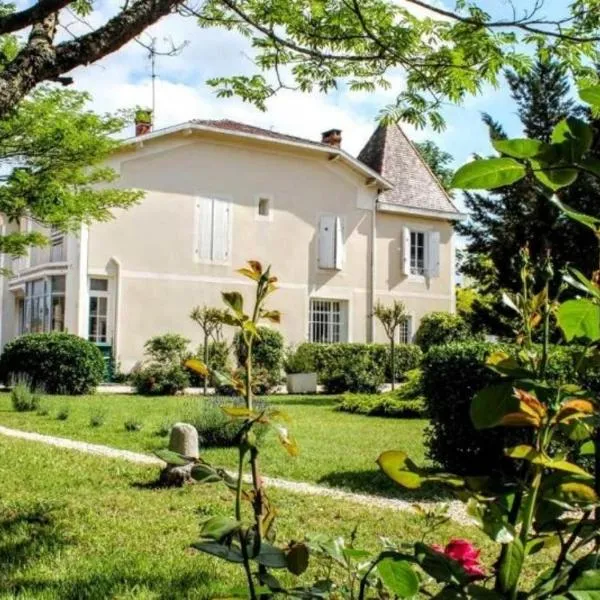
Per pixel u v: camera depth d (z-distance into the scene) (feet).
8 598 12.94
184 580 14.07
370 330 82.02
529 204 68.23
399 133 91.97
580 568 3.70
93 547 16.34
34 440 33.55
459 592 3.87
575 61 16.15
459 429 25.03
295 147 76.95
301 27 16.79
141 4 11.71
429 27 16.25
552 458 3.90
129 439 34.86
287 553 4.59
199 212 72.59
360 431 39.99
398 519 19.52
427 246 86.38
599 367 4.19
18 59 11.18
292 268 77.46
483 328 76.79
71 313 67.82
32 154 39.14
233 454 30.60
